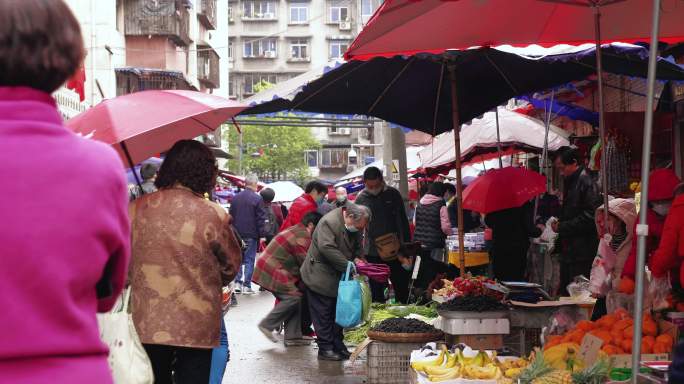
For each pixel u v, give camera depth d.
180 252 5.49
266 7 90.88
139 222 5.56
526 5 6.64
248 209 18.08
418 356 7.63
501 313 8.00
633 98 14.45
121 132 5.66
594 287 7.62
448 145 17.50
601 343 5.89
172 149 5.74
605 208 7.77
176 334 5.40
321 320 10.38
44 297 2.12
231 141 75.56
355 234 10.16
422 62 10.23
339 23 90.50
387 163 22.62
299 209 13.20
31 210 2.14
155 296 5.45
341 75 10.13
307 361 10.38
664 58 9.44
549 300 8.92
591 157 13.87
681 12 6.73
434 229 14.12
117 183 2.29
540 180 11.23
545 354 6.20
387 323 8.62
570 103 15.80
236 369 9.88
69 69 2.29
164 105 5.93
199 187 5.72
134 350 4.62
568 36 7.43
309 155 91.50
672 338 5.97
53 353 2.12
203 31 60.88
